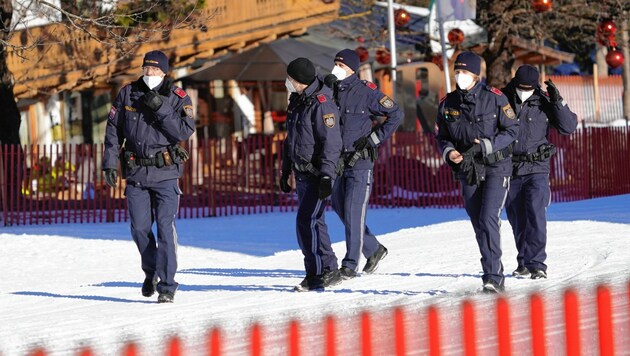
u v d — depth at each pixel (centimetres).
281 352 1155
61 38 4119
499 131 1580
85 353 863
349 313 1448
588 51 9362
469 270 1869
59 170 4066
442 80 4975
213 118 5412
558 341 1141
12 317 1599
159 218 1631
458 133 1591
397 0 5978
